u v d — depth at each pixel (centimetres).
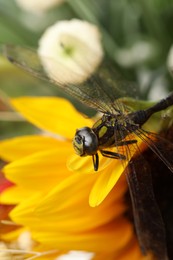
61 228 29
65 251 30
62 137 31
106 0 36
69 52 32
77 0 36
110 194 29
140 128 27
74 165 27
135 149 27
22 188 29
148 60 36
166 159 26
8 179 29
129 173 27
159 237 27
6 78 36
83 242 29
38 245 30
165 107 28
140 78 35
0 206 30
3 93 36
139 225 27
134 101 28
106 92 28
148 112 28
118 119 27
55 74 29
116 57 36
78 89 28
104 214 29
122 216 30
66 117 30
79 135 27
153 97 35
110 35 36
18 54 29
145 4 35
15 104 31
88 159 27
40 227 28
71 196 28
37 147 29
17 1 36
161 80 35
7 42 37
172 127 28
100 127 27
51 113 30
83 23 33
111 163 27
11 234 30
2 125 37
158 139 27
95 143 27
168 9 35
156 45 36
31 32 37
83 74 29
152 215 27
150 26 36
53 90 36
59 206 28
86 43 33
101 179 27
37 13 37
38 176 28
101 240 29
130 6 36
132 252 30
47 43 33
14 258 30
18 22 37
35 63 29
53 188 28
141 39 36
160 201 30
